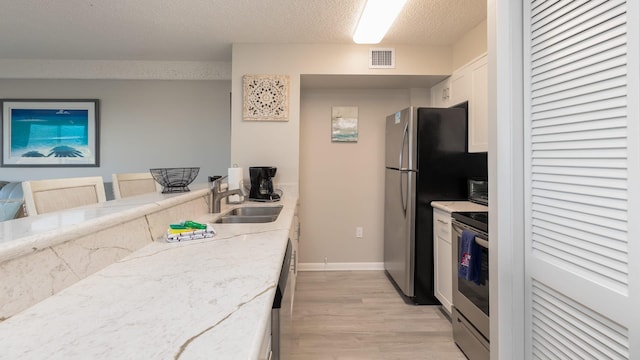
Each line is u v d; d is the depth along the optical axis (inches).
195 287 33.5
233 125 121.5
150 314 27.6
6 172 148.9
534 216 52.4
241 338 23.6
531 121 52.7
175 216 63.7
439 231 108.1
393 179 129.3
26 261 29.9
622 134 38.0
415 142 114.1
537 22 51.4
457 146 114.9
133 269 39.4
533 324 53.2
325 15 99.3
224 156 152.2
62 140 148.6
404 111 117.8
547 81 49.4
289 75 122.0
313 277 139.2
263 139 121.6
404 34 113.6
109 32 112.8
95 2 92.1
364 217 149.8
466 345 83.1
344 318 103.3
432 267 114.3
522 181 54.3
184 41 120.6
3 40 120.5
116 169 150.6
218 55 137.8
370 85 140.2
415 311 108.8
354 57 122.7
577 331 44.7
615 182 38.9
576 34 44.2
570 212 45.4
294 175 121.9
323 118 148.4
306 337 91.9
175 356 21.3
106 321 26.5
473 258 77.4
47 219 39.6
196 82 151.6
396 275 125.3
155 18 101.7
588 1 42.3
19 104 147.8
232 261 42.2
